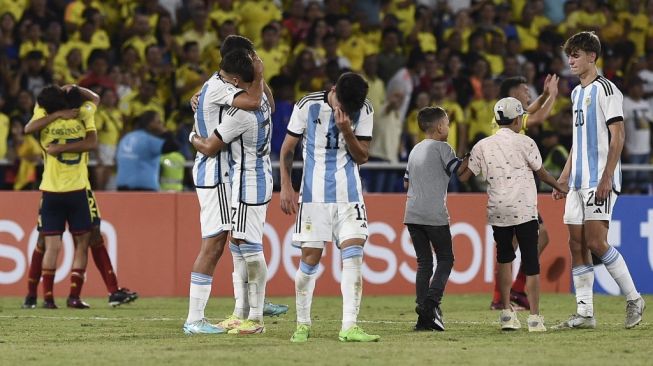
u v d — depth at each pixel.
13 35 56.69
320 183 27.52
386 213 46.25
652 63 64.19
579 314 31.69
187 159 53.97
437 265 31.75
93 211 40.34
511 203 30.48
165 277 45.19
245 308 31.09
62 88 39.72
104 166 52.38
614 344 27.55
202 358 24.66
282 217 45.59
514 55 64.25
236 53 29.28
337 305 41.41
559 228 47.22
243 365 23.62
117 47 58.56
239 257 31.00
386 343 27.61
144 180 49.25
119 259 44.94
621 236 46.50
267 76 58.25
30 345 27.58
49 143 39.50
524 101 35.91
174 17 61.84
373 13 64.25
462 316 36.72
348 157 27.66
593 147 31.14
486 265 46.81
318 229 27.66
